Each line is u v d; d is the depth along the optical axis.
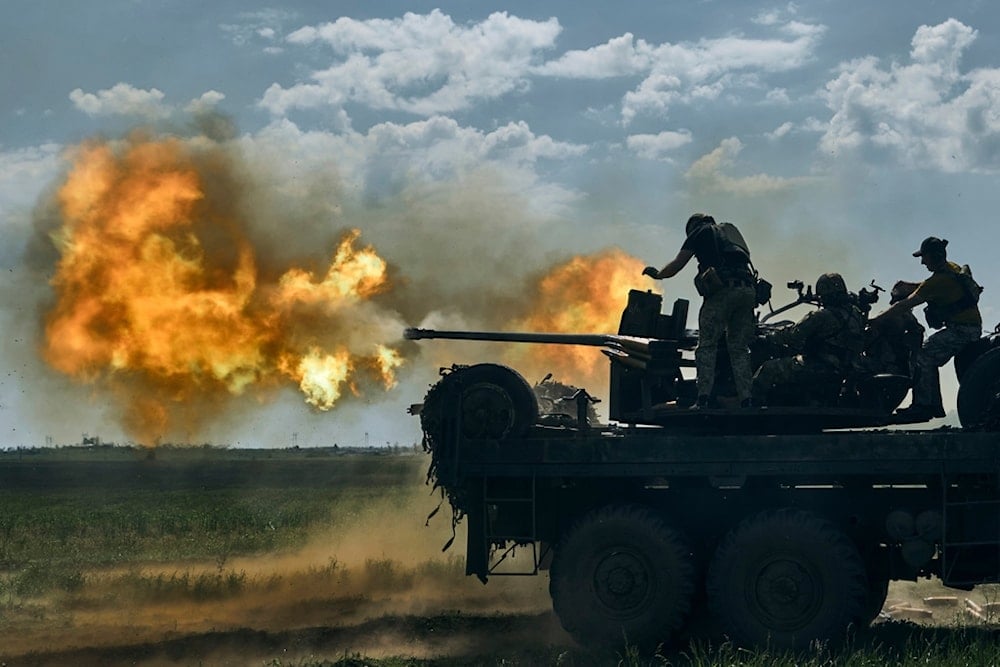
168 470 83.56
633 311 12.59
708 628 12.12
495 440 11.99
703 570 11.88
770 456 11.52
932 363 12.07
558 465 11.88
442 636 12.62
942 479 11.34
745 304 11.96
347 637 12.55
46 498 44.25
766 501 11.96
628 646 11.43
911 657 10.30
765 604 11.27
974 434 11.35
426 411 12.26
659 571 11.48
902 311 12.05
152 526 27.64
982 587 16.34
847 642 11.05
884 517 11.82
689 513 12.08
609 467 11.79
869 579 11.98
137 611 14.71
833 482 11.99
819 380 11.91
